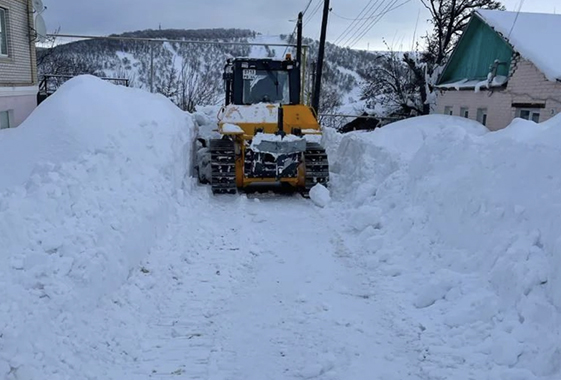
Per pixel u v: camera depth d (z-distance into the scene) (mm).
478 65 15391
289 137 9656
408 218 6742
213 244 6969
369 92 30156
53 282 4277
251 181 10070
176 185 8258
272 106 10461
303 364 4145
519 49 12078
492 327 4426
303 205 9398
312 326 4746
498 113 13547
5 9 12945
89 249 4859
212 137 11234
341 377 3965
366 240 6883
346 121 29328
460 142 7086
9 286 4008
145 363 4113
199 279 5777
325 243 7105
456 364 4066
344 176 10266
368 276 5914
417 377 3961
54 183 5406
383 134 11180
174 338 4520
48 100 7676
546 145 5840
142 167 7211
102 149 6605
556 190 5137
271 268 6207
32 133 6812
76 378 3746
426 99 23188
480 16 14219
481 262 5266
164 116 9117
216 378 3939
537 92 11812
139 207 6148
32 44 14500
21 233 4609
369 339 4520
